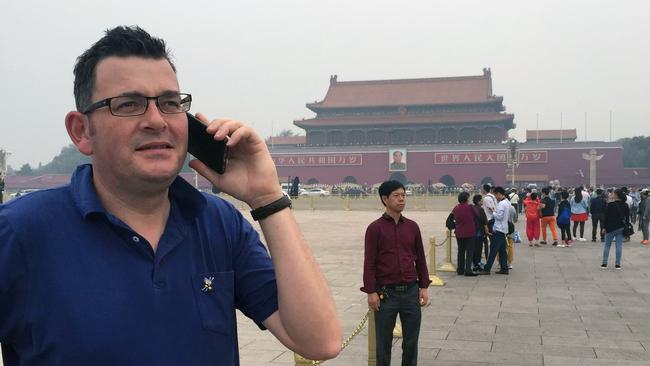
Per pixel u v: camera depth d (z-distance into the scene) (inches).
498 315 359.6
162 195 66.0
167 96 64.6
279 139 4089.6
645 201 812.6
